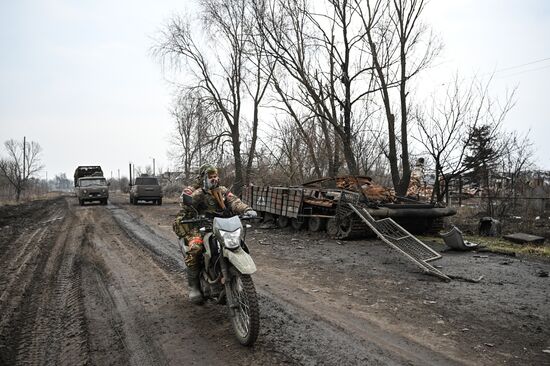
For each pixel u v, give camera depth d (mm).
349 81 15844
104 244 10570
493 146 14039
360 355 3963
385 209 10672
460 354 3984
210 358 3949
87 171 37000
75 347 4234
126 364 3871
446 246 10141
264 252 9477
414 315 5098
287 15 16953
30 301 5738
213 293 4789
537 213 15062
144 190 26984
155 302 5672
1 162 53344
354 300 5738
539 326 4703
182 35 24516
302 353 4016
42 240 11234
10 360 3934
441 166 14031
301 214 12680
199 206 5027
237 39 23391
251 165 23125
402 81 15422
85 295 6027
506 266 7848
